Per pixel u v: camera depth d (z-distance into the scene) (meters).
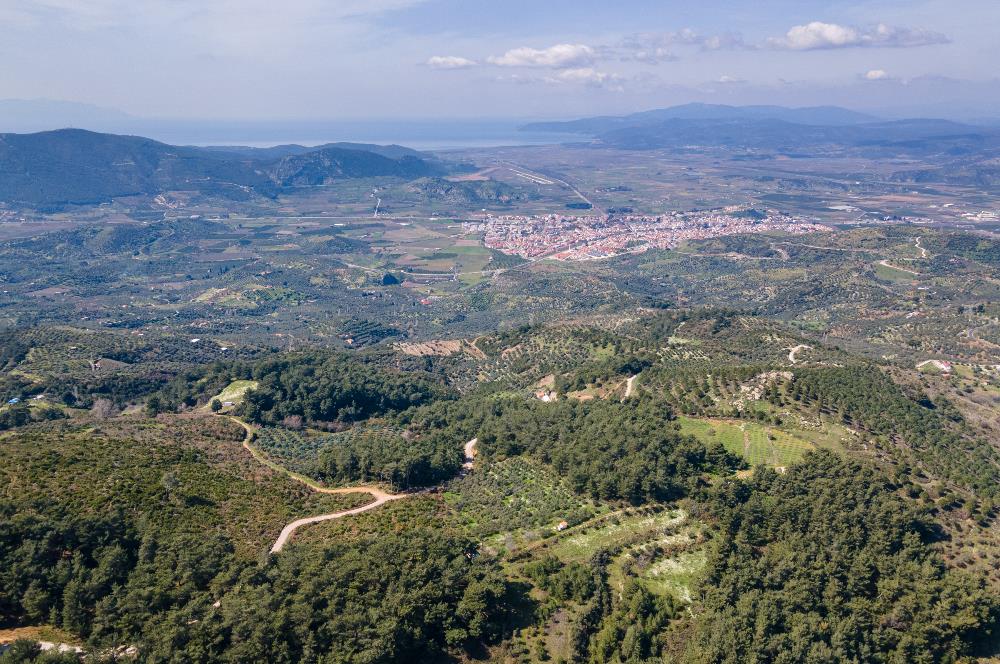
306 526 144.00
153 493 138.88
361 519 145.75
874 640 111.81
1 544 108.75
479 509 153.75
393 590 110.38
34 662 90.38
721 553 125.44
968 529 136.25
